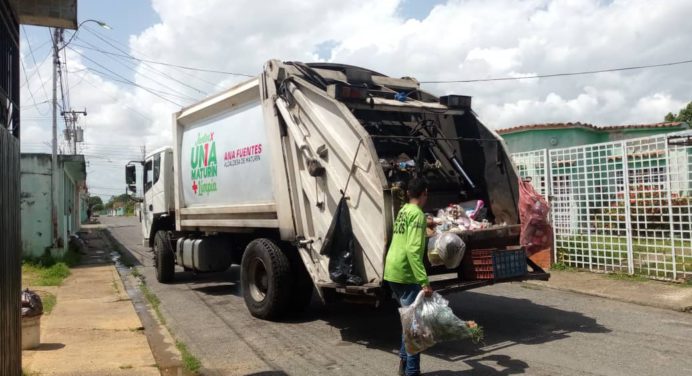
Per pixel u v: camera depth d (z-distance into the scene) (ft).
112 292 33.01
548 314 24.04
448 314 15.26
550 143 66.59
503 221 22.45
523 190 21.04
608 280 31.22
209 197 29.99
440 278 22.26
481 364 17.17
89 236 91.61
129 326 23.45
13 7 14.94
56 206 48.85
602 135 69.72
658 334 20.48
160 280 36.58
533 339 20.02
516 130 68.39
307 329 22.54
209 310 27.07
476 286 19.06
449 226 19.74
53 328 23.11
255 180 25.64
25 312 19.45
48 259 46.34
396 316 24.41
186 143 32.63
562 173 35.86
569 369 16.57
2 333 12.97
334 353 19.10
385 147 22.79
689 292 27.35
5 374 13.23
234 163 27.35
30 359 18.37
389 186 18.21
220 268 30.71
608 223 33.22
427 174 22.88
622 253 32.40
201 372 17.46
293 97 22.59
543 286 30.35
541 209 20.68
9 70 14.69
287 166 23.04
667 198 30.12
